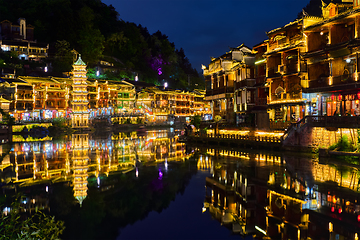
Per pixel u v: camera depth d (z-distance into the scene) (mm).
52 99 94188
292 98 41594
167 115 129000
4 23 124000
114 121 103625
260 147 39250
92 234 13961
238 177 23953
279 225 14547
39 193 20453
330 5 37969
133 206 17906
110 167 29453
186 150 41594
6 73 95562
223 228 14656
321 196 18234
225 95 59500
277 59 46188
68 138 62719
